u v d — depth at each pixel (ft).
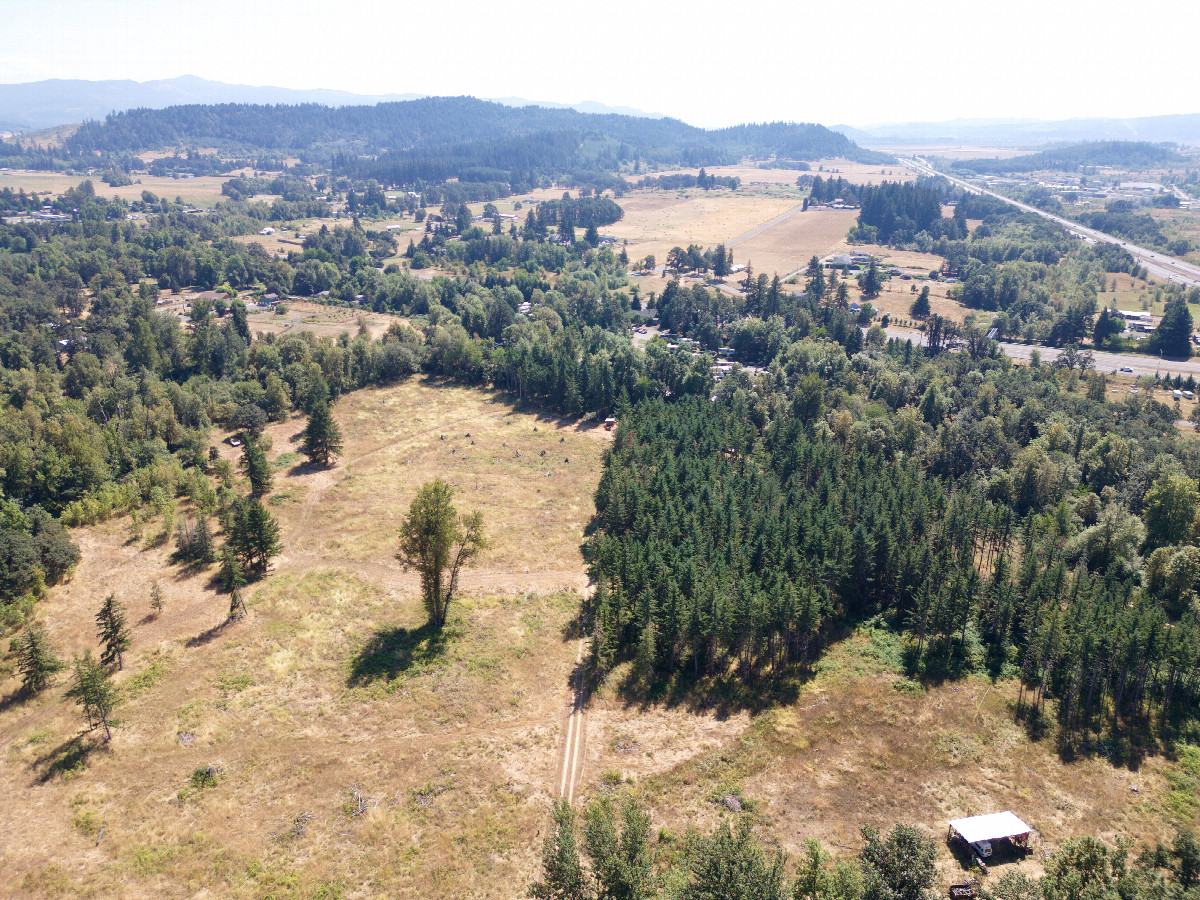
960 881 216.74
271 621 359.46
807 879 195.11
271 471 513.45
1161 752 279.49
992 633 349.41
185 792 254.88
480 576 407.23
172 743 278.05
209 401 635.66
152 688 308.81
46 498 463.01
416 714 296.92
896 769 268.82
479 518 357.41
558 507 494.59
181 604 372.38
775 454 513.04
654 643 318.24
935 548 403.95
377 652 336.90
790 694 311.06
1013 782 263.49
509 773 266.36
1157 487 437.99
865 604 380.99
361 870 225.35
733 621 316.60
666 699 309.63
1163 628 302.25
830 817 245.45
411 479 532.73
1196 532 420.36
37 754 271.49
